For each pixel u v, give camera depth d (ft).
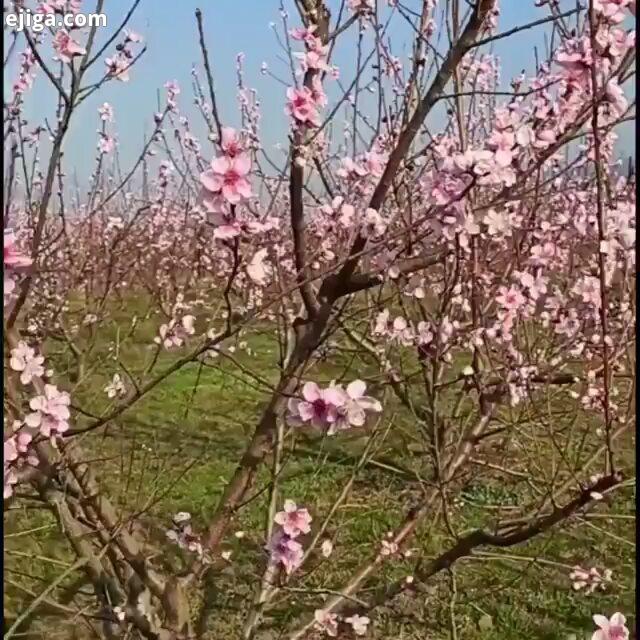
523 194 6.51
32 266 6.53
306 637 9.41
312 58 6.73
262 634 11.22
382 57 10.13
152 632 7.72
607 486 6.86
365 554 13.00
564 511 7.05
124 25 7.13
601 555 14.10
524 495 14.70
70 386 10.43
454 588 9.22
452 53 6.49
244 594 12.04
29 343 9.48
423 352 9.99
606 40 6.66
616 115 7.19
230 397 21.75
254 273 5.98
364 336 10.34
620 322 9.73
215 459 17.99
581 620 12.75
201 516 14.92
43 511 13.71
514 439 11.62
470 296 10.57
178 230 25.46
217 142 5.73
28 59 9.06
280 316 9.05
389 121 9.64
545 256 10.53
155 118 11.51
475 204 7.22
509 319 10.19
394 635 12.28
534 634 12.41
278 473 8.80
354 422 6.03
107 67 8.19
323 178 8.40
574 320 10.72
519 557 9.07
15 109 8.87
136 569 7.73
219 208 5.50
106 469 14.30
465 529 13.99
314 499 15.47
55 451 7.16
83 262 14.17
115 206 25.64
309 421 6.07
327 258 8.15
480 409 10.46
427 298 12.25
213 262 21.08
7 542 10.44
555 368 10.55
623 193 10.13
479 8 6.34
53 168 6.87
